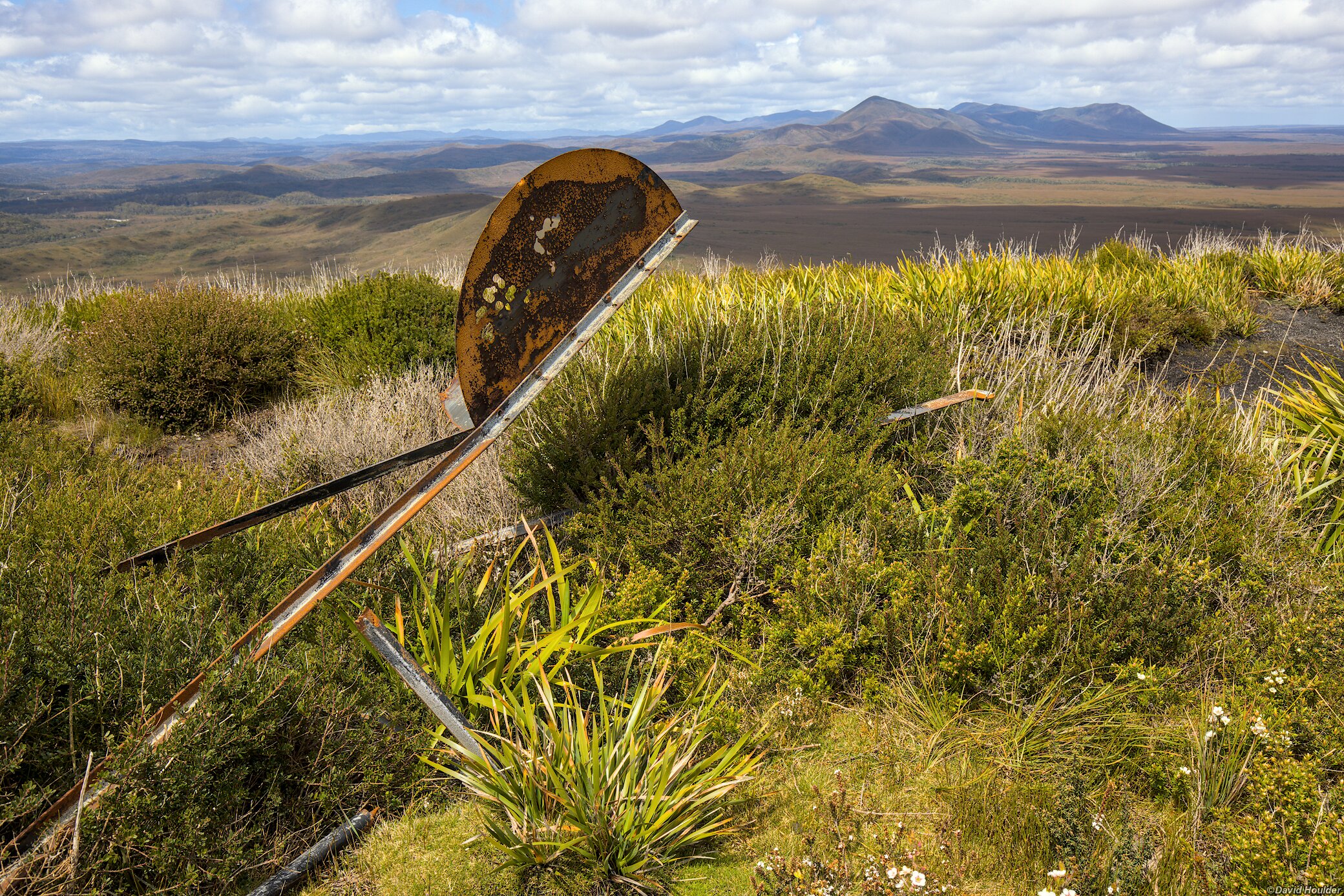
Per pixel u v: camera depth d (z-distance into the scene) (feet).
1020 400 10.44
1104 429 9.54
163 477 10.23
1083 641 7.32
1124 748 6.73
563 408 9.39
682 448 9.48
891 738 7.04
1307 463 10.43
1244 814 6.27
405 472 10.59
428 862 6.20
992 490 8.71
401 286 16.20
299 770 6.54
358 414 11.84
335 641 7.02
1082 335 14.33
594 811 6.07
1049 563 7.86
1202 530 8.28
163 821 5.85
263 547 7.81
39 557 6.93
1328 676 6.88
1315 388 11.73
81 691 6.12
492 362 7.08
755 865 5.94
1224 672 7.25
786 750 7.01
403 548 8.01
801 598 7.84
